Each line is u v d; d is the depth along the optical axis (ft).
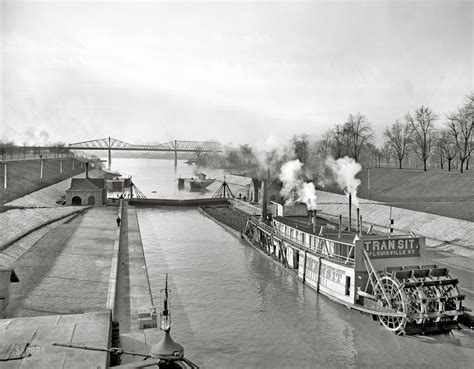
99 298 123.03
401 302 109.81
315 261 147.23
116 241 199.21
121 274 148.87
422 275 117.70
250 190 409.69
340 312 128.06
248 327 116.78
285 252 176.96
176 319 121.80
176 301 136.77
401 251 127.24
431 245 203.72
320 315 126.11
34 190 342.44
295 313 127.24
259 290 148.15
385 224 254.06
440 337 111.55
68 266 156.15
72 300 120.47
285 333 113.60
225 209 368.68
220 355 101.14
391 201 296.92
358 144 432.66
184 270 173.68
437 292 114.11
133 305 118.21
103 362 72.59
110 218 279.28
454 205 245.86
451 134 326.65
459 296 113.80
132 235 224.53
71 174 549.13
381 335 112.57
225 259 192.34
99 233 223.30
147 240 234.99
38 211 256.11
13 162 399.65
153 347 73.15
